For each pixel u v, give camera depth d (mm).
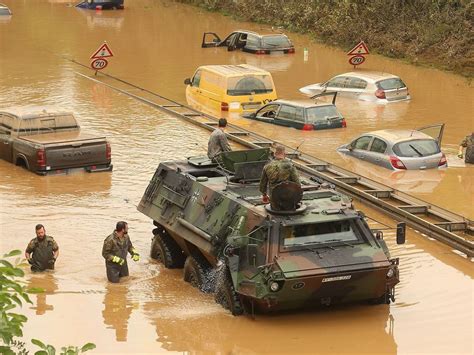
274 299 29984
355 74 73125
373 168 52750
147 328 31125
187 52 93938
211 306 32844
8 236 40094
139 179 49719
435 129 55094
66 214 43562
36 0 135500
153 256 38188
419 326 31203
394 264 31000
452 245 39250
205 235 33312
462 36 88625
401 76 83000
